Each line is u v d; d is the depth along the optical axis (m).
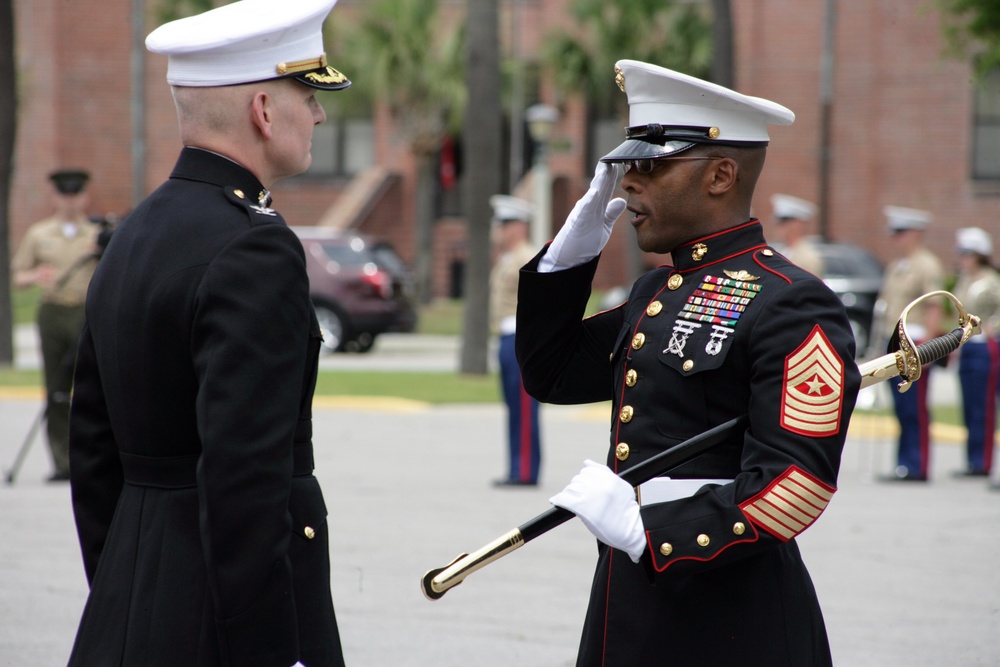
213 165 7.34
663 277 7.90
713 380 7.19
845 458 29.08
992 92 68.75
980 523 20.94
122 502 7.46
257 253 6.99
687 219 7.51
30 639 13.69
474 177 41.25
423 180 72.62
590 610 7.76
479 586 16.31
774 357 6.94
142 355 7.12
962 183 69.50
